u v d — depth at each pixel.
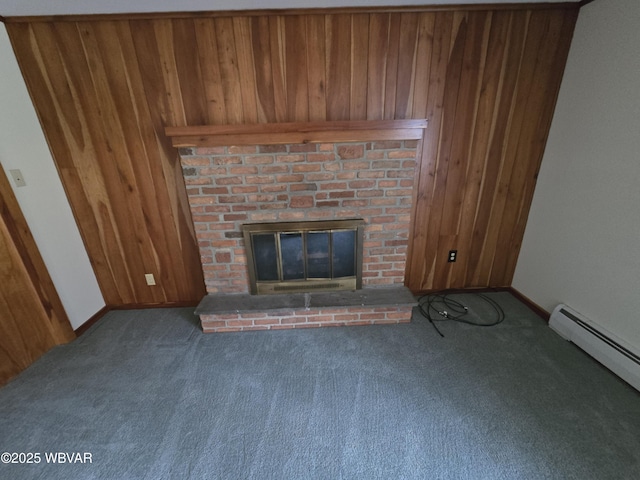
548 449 1.31
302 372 1.79
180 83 1.90
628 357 1.60
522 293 2.47
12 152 1.79
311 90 1.93
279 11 1.74
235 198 1.99
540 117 2.08
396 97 1.97
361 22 1.80
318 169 1.94
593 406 1.51
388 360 1.87
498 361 1.83
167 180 2.15
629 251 1.60
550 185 2.11
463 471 1.24
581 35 1.82
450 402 1.56
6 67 1.76
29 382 1.77
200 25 1.77
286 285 2.19
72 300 2.18
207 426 1.47
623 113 1.59
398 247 2.16
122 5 1.62
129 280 2.45
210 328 2.18
